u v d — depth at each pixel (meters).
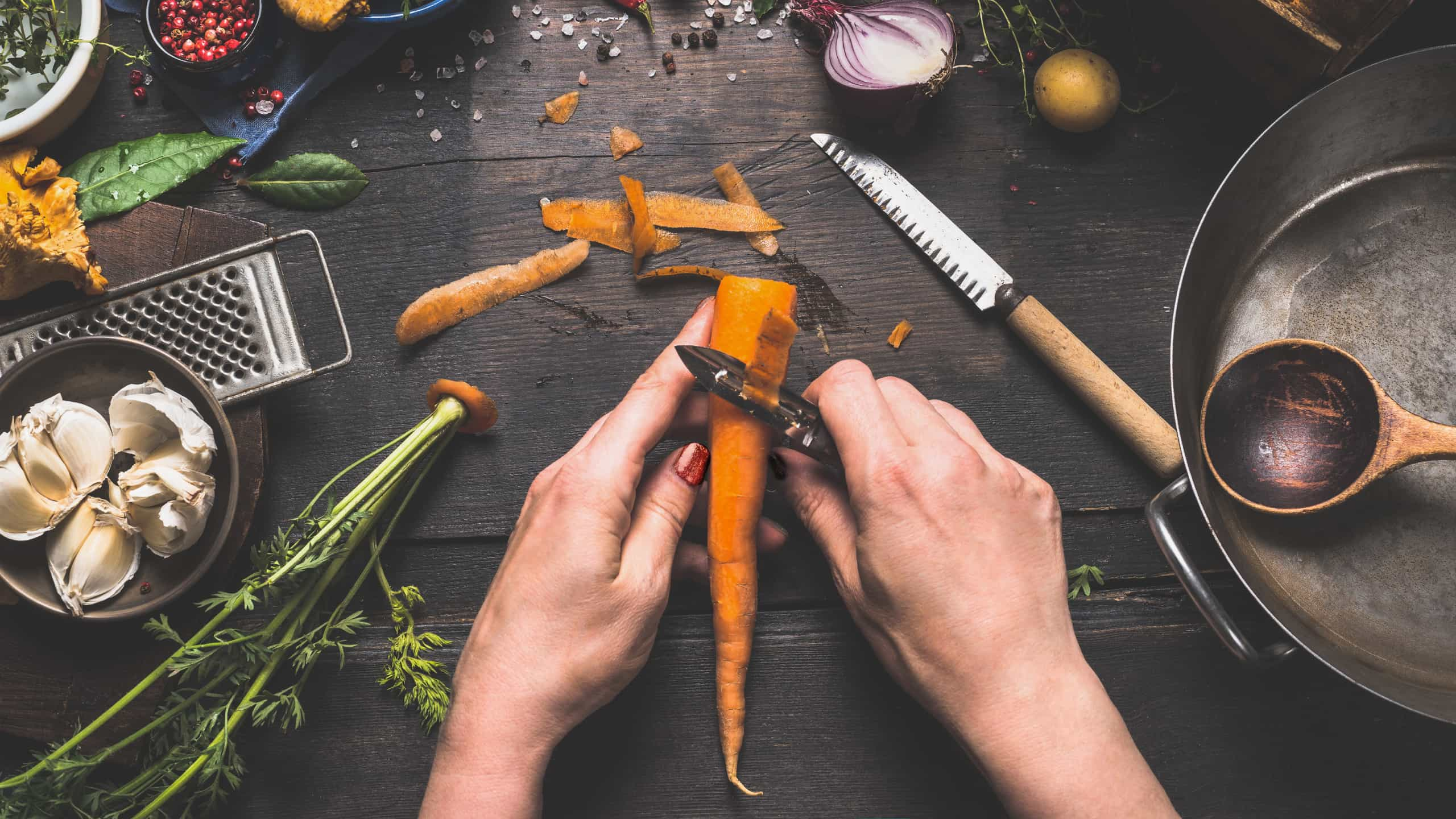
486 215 1.20
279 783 1.14
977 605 0.93
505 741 0.94
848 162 1.18
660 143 1.21
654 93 1.21
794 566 1.15
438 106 1.21
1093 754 0.91
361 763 1.14
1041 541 0.98
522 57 1.22
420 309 1.17
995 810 1.12
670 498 1.02
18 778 0.95
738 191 1.19
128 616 1.01
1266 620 1.12
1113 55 1.19
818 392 1.00
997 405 1.17
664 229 1.19
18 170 1.13
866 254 1.19
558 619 0.95
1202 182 1.18
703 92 1.21
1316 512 1.02
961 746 0.96
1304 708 1.11
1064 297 1.18
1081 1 1.19
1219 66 1.18
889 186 1.17
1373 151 1.10
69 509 1.06
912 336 1.18
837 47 1.14
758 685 1.14
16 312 1.14
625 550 0.99
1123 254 1.18
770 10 1.21
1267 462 1.05
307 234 1.12
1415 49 1.13
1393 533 1.06
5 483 1.03
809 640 1.15
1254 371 1.05
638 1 1.19
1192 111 1.18
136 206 1.15
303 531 1.16
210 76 1.18
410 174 1.21
